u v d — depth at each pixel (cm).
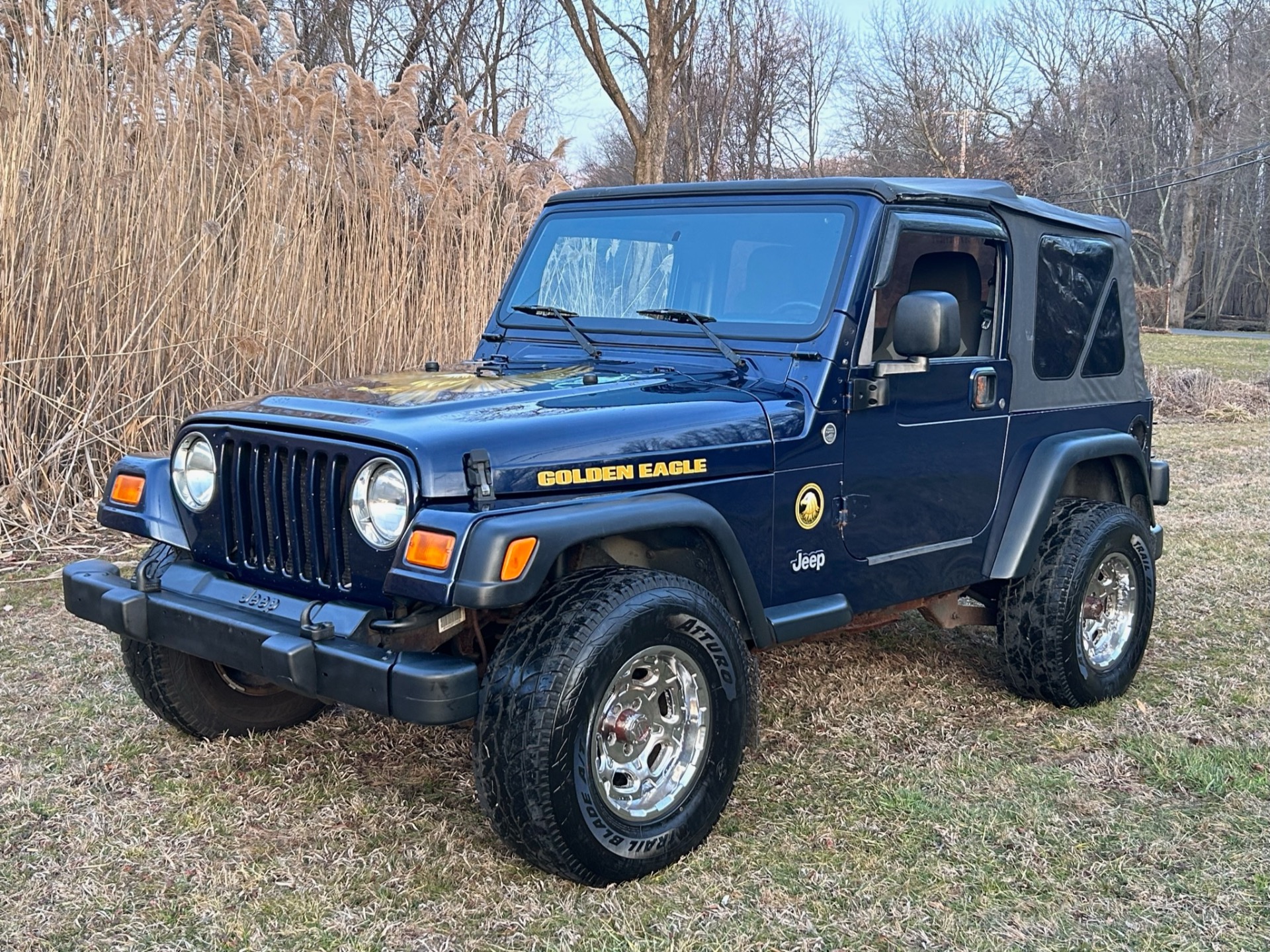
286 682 281
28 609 529
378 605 284
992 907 287
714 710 304
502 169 856
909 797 348
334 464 286
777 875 300
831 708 428
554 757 269
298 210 743
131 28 682
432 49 1816
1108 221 480
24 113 652
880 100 4172
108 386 680
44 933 267
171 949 262
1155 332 4022
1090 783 362
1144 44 4762
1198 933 276
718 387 339
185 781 351
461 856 306
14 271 645
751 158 2736
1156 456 1080
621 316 390
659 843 294
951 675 470
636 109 2398
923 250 378
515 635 280
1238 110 4303
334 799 342
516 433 283
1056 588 414
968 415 391
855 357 345
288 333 733
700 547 320
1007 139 4356
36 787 344
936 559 388
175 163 699
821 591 351
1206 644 510
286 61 742
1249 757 382
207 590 312
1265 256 5178
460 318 816
